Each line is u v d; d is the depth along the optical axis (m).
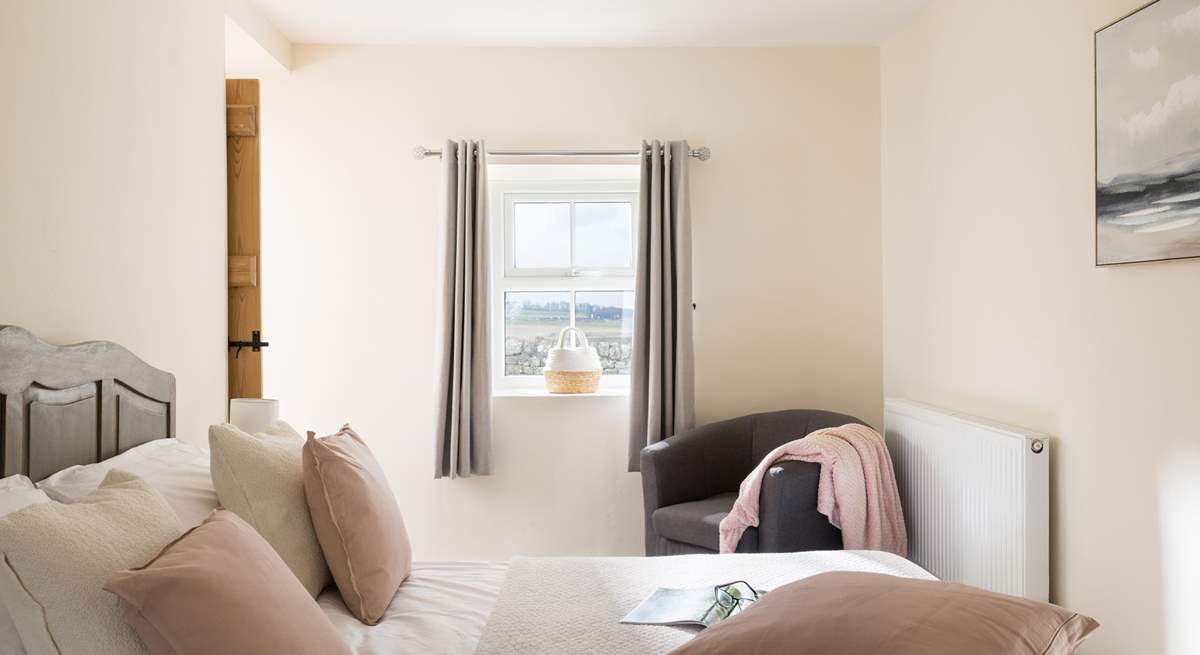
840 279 4.16
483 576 2.23
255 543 1.54
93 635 1.28
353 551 1.92
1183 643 2.18
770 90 4.13
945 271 3.48
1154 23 2.22
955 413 3.29
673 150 4.00
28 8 2.03
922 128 3.68
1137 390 2.35
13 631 1.33
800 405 4.14
